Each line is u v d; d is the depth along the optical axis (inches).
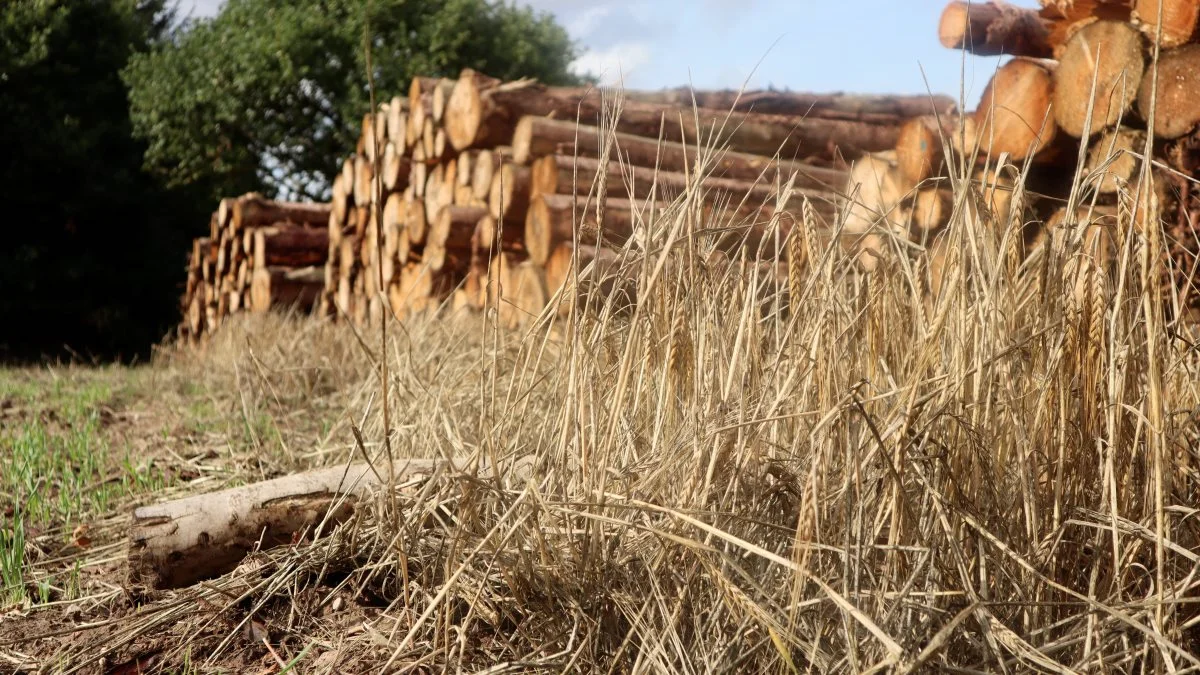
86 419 207.6
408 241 300.7
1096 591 64.8
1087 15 146.1
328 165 840.9
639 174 196.5
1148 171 61.4
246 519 86.6
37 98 736.3
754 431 69.0
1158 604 57.7
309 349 244.4
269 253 431.2
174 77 764.6
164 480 139.2
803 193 75.8
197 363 332.2
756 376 75.3
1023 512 67.3
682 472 71.2
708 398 71.0
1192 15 123.6
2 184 695.1
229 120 772.6
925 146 156.6
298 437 163.3
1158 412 59.2
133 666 74.1
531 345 82.2
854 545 63.7
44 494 131.3
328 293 401.1
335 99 781.3
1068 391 67.4
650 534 69.0
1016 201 68.8
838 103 230.4
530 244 214.1
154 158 756.0
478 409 113.9
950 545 61.7
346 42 771.4
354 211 382.9
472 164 260.8
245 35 773.3
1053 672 57.7
